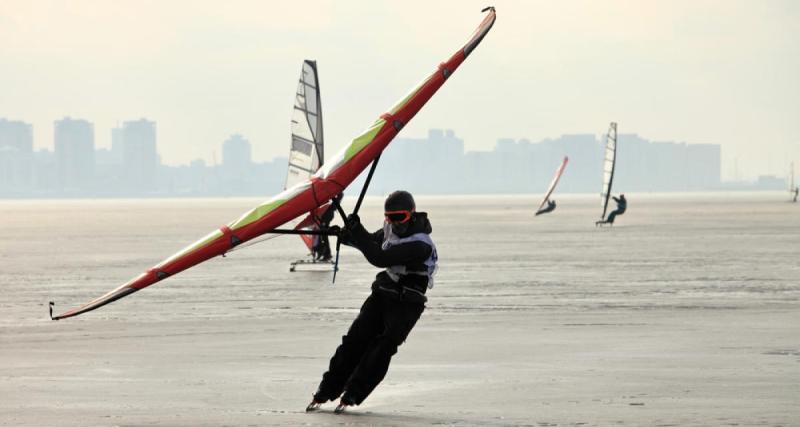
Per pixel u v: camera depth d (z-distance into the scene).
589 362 49.50
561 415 35.97
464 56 37.03
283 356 52.75
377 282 36.53
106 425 34.59
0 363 50.53
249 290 96.62
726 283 99.25
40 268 134.75
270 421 35.00
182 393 41.41
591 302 81.25
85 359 51.97
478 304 80.25
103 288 101.94
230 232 34.66
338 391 37.16
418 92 36.44
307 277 114.81
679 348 54.22
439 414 36.34
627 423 34.44
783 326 64.19
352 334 36.84
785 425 33.97
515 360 50.44
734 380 43.62
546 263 132.88
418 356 52.00
